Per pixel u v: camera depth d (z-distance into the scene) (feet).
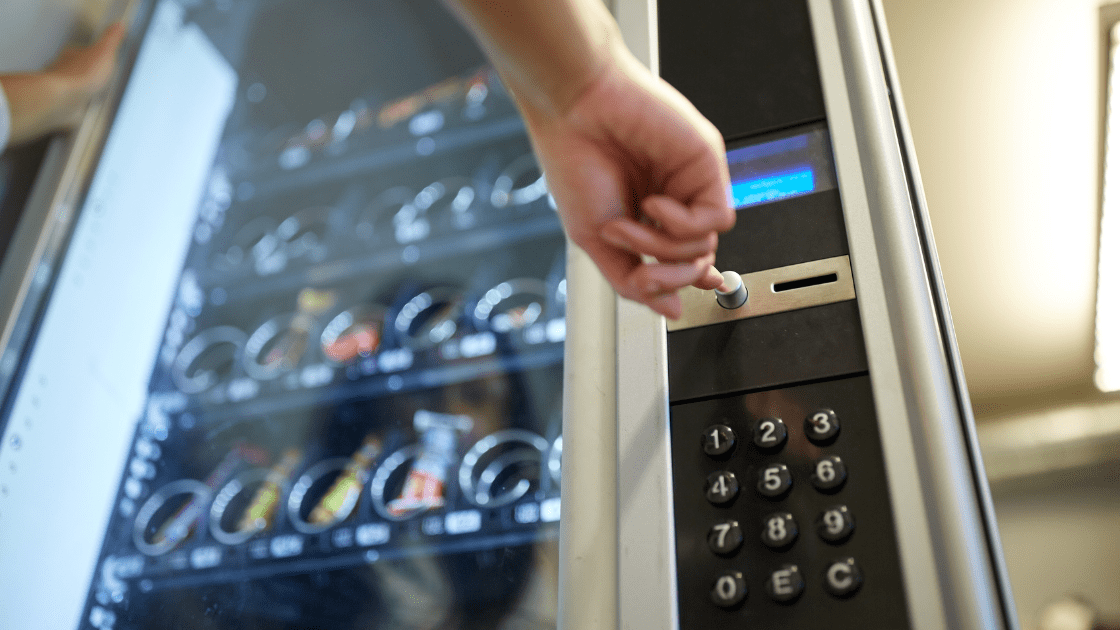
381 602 3.21
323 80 4.76
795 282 2.14
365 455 3.61
